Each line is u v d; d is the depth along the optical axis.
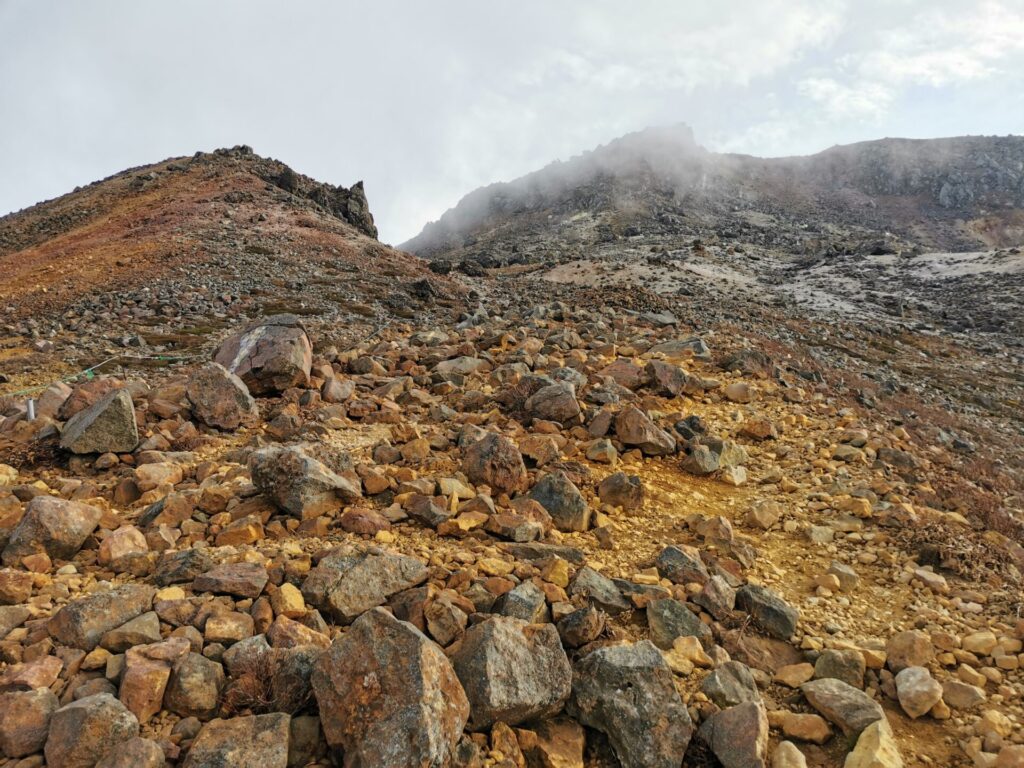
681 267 89.00
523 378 13.70
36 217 71.38
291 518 7.73
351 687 4.36
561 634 5.77
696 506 9.62
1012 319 64.31
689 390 15.07
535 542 7.64
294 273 44.16
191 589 5.88
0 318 31.20
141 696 4.34
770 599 6.72
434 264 64.50
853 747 5.01
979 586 7.55
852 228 193.12
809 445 12.25
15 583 5.76
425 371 16.20
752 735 4.75
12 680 4.38
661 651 5.73
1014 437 26.69
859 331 52.47
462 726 4.36
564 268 90.00
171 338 25.62
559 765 4.58
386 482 8.77
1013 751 4.81
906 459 11.73
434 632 5.39
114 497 8.61
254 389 13.63
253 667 4.77
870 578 7.74
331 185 88.88
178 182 73.94
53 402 11.90
